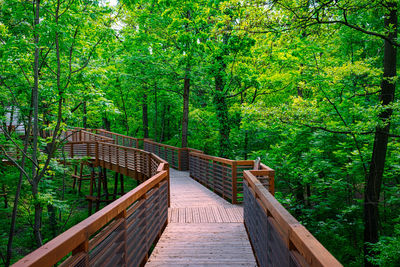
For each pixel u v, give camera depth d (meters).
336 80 7.69
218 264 3.53
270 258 2.56
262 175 4.83
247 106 8.59
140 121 23.45
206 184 9.80
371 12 7.03
